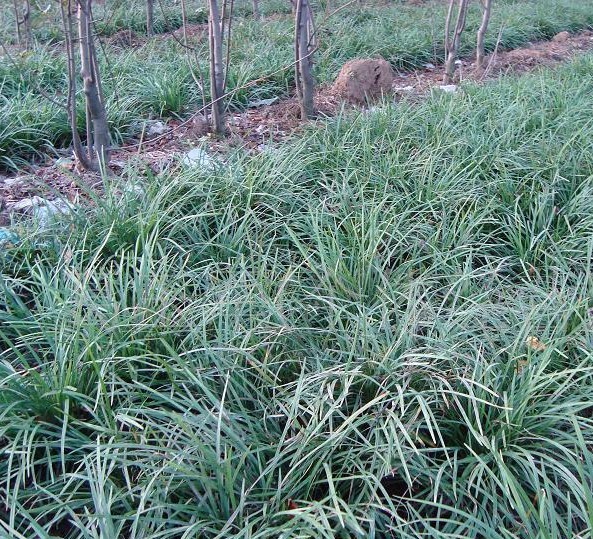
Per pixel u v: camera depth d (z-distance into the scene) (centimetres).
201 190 464
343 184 469
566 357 320
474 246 449
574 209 470
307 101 677
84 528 246
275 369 326
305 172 511
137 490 273
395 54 962
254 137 647
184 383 312
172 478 260
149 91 716
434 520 255
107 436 296
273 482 273
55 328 325
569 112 625
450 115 596
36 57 776
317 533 252
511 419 289
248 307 361
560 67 859
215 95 630
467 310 341
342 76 739
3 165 579
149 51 892
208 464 269
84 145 628
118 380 313
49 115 623
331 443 273
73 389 300
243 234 428
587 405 290
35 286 397
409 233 442
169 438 272
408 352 319
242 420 292
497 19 1188
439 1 1377
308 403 288
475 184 499
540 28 1217
